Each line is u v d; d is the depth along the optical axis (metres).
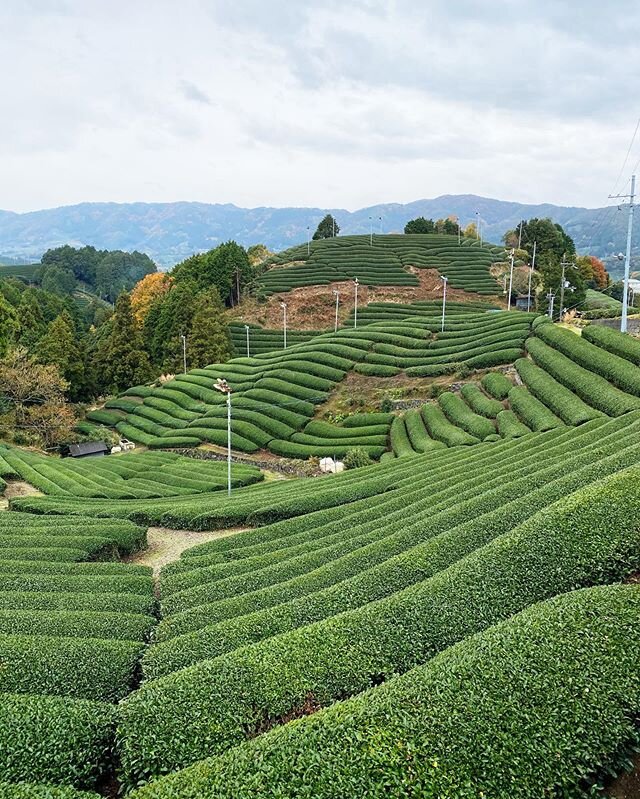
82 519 32.84
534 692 10.23
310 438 51.25
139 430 63.28
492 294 94.75
